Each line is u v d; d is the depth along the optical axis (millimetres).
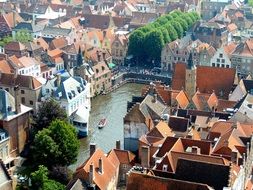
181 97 182625
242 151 138000
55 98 189875
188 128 156625
